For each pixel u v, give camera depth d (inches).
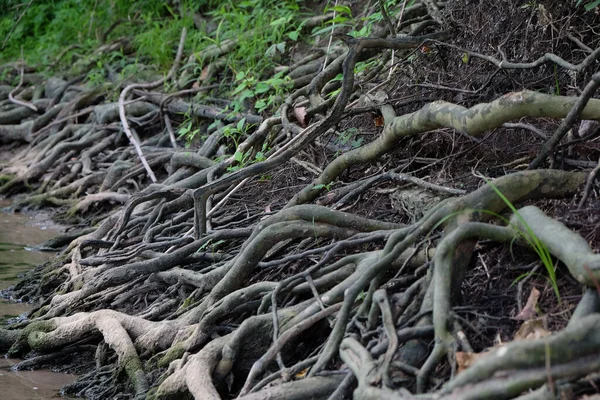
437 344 137.2
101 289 217.6
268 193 243.4
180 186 256.5
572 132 179.2
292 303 176.7
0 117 431.8
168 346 183.9
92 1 479.2
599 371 116.1
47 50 478.6
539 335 134.6
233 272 185.9
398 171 206.1
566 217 156.6
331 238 186.7
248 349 166.6
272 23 304.7
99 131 372.8
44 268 263.7
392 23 252.4
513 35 211.5
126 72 408.2
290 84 282.0
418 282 152.8
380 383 132.4
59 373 199.3
